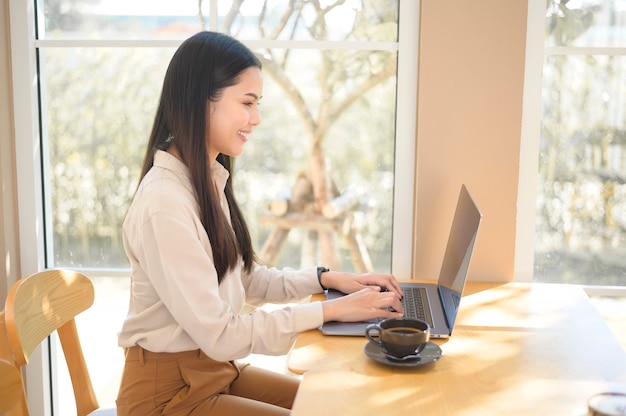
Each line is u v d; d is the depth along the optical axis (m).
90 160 2.33
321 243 2.29
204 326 1.47
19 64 2.25
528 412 1.14
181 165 1.58
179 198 1.52
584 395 1.21
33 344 1.47
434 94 2.05
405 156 2.19
